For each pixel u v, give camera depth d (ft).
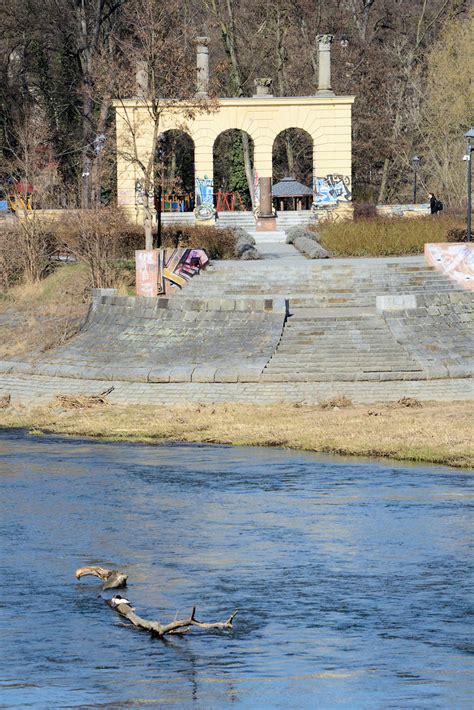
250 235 276.41
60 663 71.31
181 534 101.04
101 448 146.51
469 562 91.35
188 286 222.28
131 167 295.07
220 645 74.18
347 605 81.46
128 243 249.34
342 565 90.99
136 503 113.60
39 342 212.64
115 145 264.52
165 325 207.21
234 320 204.23
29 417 170.40
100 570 87.66
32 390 190.80
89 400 179.32
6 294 238.89
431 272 226.17
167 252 220.43
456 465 130.72
